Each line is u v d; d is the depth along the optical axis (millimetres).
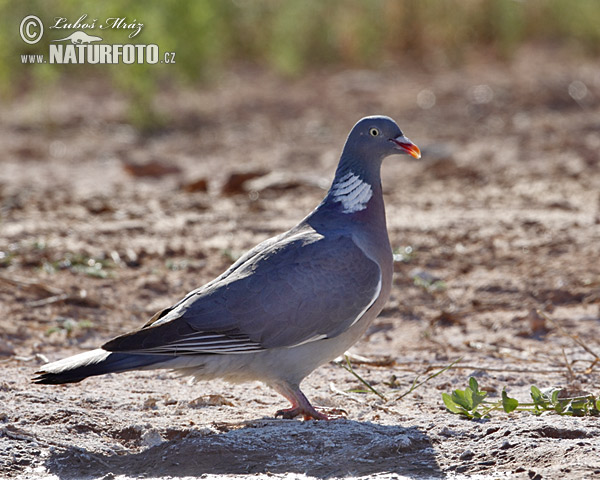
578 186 17422
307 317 7633
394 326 11156
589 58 31062
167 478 6641
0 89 25812
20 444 7133
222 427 7609
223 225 14922
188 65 24875
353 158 8414
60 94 27625
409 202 16578
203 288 7680
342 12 30031
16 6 24234
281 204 16391
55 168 20062
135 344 7137
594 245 13711
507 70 29281
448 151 20375
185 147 22016
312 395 8633
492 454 6711
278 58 28688
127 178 19109
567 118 23750
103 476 6707
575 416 7477
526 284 12281
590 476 6125
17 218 15273
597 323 10930
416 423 7539
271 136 22750
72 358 7289
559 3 32250
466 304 11781
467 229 14664
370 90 27047
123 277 12484
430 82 27891
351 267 7859
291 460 6820
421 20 30828
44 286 11711
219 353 7477
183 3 24422
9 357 9609
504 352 10031
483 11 30734
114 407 8164
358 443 7047
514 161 19625
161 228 14758
